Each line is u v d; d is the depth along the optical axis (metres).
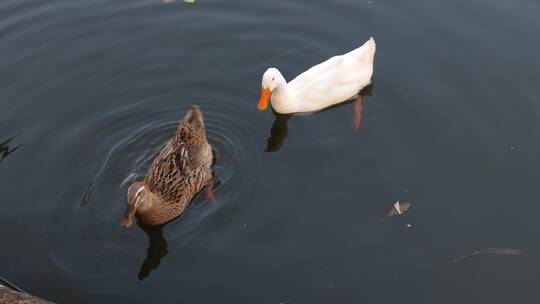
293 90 4.48
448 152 4.22
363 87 4.55
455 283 3.77
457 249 3.86
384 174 4.14
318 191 4.07
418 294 3.75
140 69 4.64
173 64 4.68
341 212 3.99
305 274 3.80
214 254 3.86
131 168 4.17
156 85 4.57
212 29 4.87
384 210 4.00
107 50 4.73
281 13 4.96
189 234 3.94
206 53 4.74
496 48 4.68
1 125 4.34
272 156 4.24
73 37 4.79
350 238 3.90
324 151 4.26
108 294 3.75
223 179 4.13
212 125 4.39
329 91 4.48
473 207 4.00
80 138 4.29
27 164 4.17
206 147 4.14
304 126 4.41
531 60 4.61
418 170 4.15
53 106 4.44
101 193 4.06
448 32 4.78
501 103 4.42
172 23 4.89
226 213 4.00
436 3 4.96
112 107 4.45
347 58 4.47
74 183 4.10
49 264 3.82
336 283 3.78
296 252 3.86
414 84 4.54
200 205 4.04
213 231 3.94
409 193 4.06
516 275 3.78
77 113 4.41
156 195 3.95
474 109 4.40
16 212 3.99
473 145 4.24
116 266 3.83
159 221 3.97
